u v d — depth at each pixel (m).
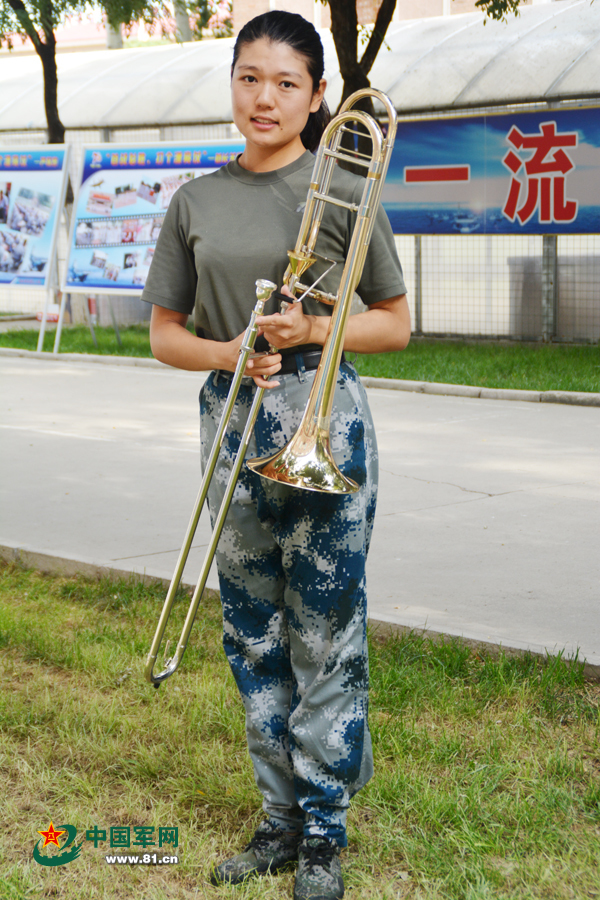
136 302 18.05
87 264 13.90
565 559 5.16
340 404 2.48
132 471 7.35
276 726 2.63
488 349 13.92
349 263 2.32
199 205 2.53
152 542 5.55
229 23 25.00
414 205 14.16
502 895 2.44
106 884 2.57
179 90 17.66
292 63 2.40
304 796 2.55
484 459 7.69
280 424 2.49
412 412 9.97
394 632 4.14
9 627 4.25
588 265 14.31
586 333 14.50
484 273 15.23
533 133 13.12
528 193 13.30
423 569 5.05
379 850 2.65
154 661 2.60
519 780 2.96
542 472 7.21
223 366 2.46
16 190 14.33
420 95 14.69
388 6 12.39
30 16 16.02
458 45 15.15
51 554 5.17
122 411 9.98
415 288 15.93
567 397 10.34
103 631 4.22
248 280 2.47
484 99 14.15
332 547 2.45
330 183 2.41
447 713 3.39
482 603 4.51
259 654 2.64
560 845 2.64
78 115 18.45
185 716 3.41
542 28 14.57
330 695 2.52
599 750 3.13
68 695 3.61
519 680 3.62
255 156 2.51
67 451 8.07
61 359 14.23
